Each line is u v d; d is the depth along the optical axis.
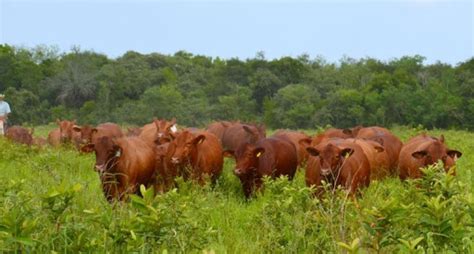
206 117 95.50
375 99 91.25
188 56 148.75
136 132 26.12
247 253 9.02
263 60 115.88
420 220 7.00
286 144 17.39
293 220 9.31
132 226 7.00
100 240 7.16
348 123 92.25
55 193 7.27
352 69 125.75
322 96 115.06
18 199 8.30
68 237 7.16
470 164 20.72
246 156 15.86
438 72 122.44
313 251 8.70
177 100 93.94
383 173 17.73
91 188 14.66
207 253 5.49
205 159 16.56
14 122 95.81
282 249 8.84
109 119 94.94
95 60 114.06
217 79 112.19
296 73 116.06
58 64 111.50
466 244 7.16
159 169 16.05
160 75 110.62
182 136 16.06
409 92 91.06
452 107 87.25
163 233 7.13
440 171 9.78
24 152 21.89
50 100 105.69
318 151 14.42
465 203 7.73
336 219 9.11
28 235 6.44
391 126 90.06
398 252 7.89
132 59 118.06
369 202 11.80
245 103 102.31
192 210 10.75
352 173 14.12
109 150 13.50
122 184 13.77
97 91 105.69
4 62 107.94
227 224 10.93
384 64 130.88
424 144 16.94
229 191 16.14
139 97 106.06
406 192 9.82
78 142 27.73
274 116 96.44
